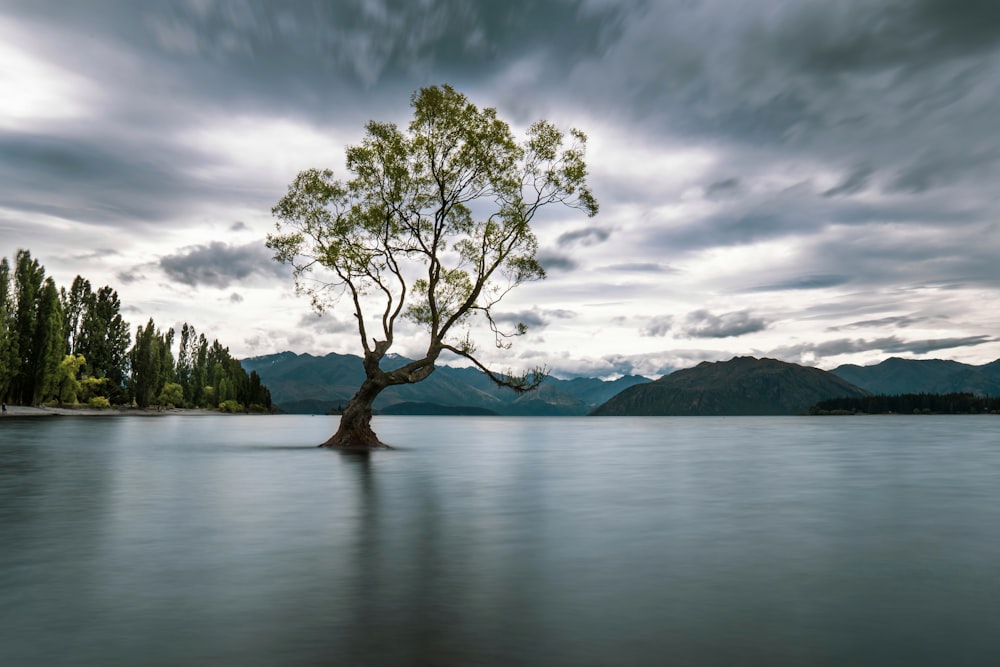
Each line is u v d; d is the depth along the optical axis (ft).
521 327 140.56
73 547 35.99
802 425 473.26
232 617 23.11
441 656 19.27
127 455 113.39
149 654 19.47
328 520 45.93
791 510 51.75
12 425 238.89
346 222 135.95
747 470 93.56
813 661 18.85
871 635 21.16
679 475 84.84
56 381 403.75
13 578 28.89
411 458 116.26
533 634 21.25
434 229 139.85
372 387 144.15
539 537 39.34
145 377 529.04
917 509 52.34
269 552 34.73
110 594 26.14
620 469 94.63
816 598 25.61
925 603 24.90
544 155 139.95
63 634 21.24
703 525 44.09
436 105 135.44
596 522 45.44
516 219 140.05
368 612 23.73
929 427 394.11
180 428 269.44
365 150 137.69
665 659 18.98
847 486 71.00
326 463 101.40
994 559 33.06
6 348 343.46
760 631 21.53
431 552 34.86
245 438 192.03
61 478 75.20
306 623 22.45
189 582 28.17
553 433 293.43
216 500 56.85
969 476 83.35
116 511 49.83
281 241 136.46
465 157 136.67
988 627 22.00
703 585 27.68
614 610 23.99
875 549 35.76
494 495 61.62
